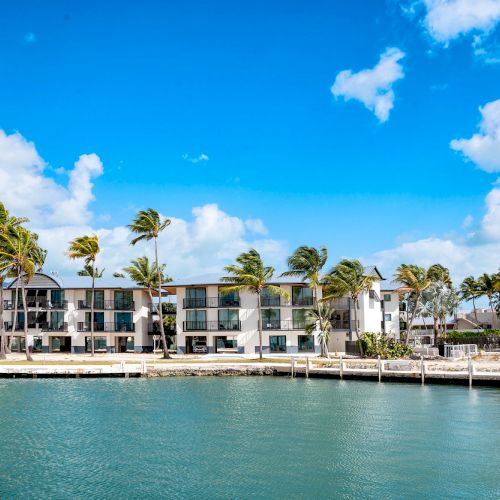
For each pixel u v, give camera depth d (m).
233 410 37.09
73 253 74.62
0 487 22.05
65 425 32.53
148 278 79.56
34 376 55.84
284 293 67.81
